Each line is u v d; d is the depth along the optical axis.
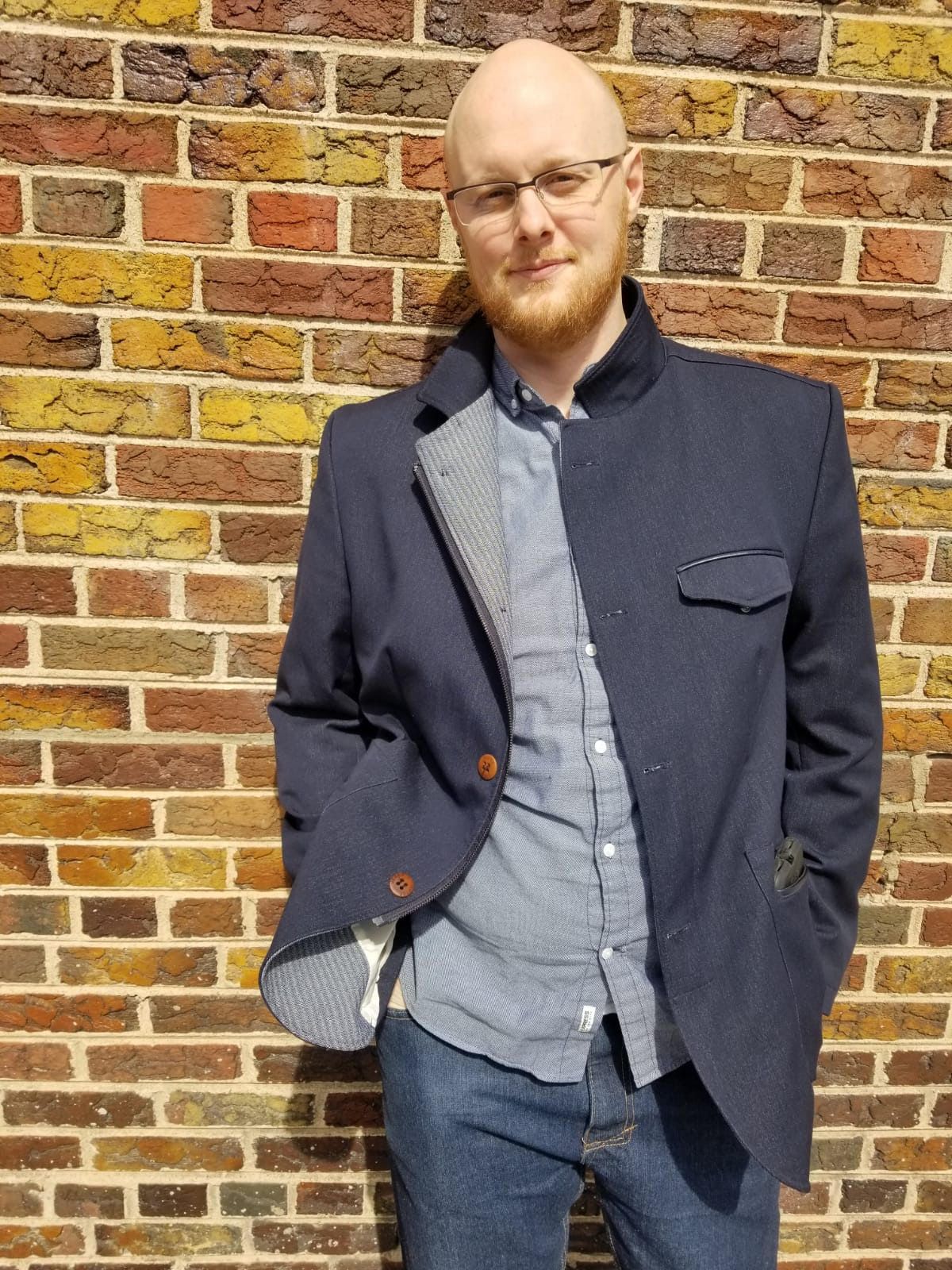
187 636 1.61
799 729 1.37
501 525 1.24
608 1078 1.29
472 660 1.24
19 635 1.60
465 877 1.29
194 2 1.42
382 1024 1.39
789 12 1.46
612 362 1.23
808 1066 1.27
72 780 1.64
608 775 1.21
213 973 1.72
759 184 1.52
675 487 1.24
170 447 1.55
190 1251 1.83
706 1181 1.33
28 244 1.48
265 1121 1.79
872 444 1.60
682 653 1.20
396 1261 1.85
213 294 1.51
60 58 1.43
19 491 1.55
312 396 1.55
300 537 1.59
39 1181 1.80
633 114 1.49
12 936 1.70
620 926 1.24
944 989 1.77
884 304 1.56
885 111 1.50
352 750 1.42
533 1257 1.38
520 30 1.45
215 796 1.66
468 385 1.30
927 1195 1.85
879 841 1.73
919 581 1.64
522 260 1.19
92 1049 1.74
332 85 1.45
